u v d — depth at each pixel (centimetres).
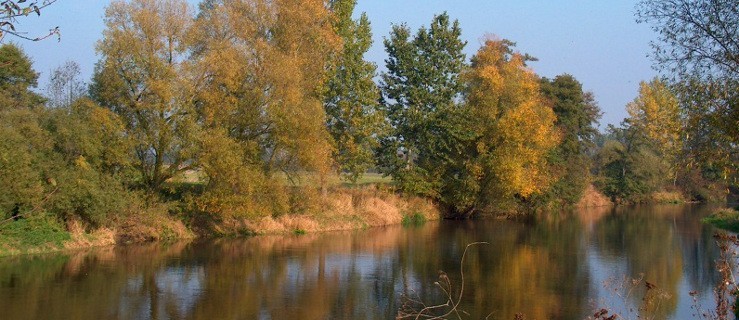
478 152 4950
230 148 3200
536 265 2753
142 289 2145
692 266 2758
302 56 3725
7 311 1816
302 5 3619
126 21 3078
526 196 5056
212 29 3409
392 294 2153
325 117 3891
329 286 2266
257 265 2647
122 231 3131
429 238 3669
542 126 4881
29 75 3406
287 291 2177
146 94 3136
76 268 2450
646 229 4341
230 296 2086
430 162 5000
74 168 2867
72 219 2925
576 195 6388
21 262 2503
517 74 5169
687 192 7712
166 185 3447
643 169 7238
